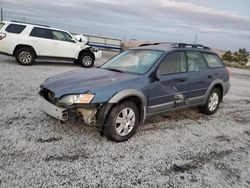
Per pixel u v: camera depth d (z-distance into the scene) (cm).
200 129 481
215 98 580
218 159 361
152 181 290
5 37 987
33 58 1056
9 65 1016
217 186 292
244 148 411
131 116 394
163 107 443
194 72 504
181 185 288
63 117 356
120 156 341
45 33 1073
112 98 360
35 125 416
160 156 352
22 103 527
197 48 539
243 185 299
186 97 488
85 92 352
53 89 372
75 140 375
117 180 286
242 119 583
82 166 307
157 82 422
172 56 465
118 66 477
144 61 453
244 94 919
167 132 446
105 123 366
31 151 329
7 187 253
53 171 290
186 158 354
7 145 338
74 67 1160
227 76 609
